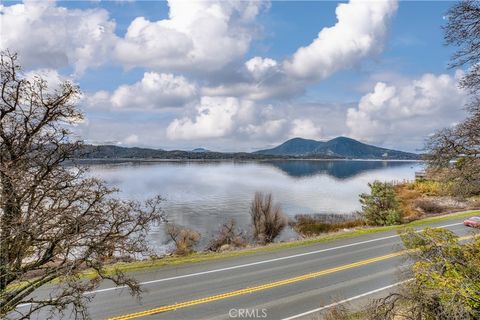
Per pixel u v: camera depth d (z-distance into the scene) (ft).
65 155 24.88
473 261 24.98
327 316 41.24
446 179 30.78
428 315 23.81
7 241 21.30
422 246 27.78
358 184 309.22
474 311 21.53
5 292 22.00
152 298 46.78
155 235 115.24
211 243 105.09
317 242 80.94
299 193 240.32
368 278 55.72
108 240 24.27
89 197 24.44
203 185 289.94
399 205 117.80
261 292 49.73
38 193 23.58
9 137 23.31
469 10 24.17
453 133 28.30
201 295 48.29
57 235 22.76
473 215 112.68
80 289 24.32
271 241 108.17
